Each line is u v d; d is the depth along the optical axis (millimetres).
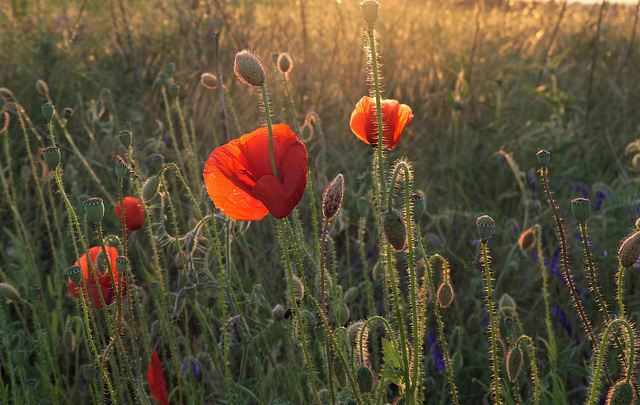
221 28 5750
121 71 5961
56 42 6562
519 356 2006
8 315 3111
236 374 3010
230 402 2227
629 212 3928
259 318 2775
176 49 6215
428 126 5750
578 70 6941
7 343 2484
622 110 6141
